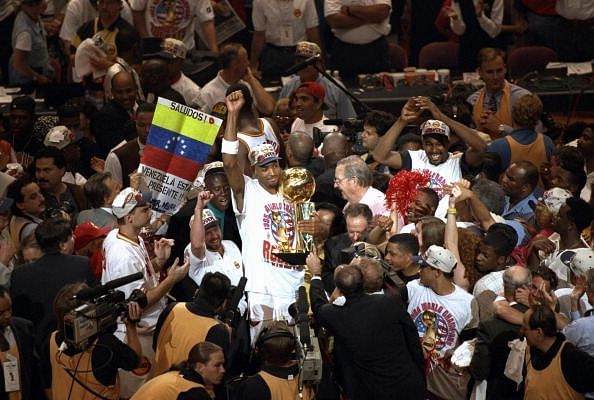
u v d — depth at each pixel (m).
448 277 19.98
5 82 39.31
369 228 21.80
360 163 23.17
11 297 21.05
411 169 24.77
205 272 22.09
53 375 19.47
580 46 38.50
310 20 37.81
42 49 37.59
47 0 40.88
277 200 21.92
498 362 18.86
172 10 36.69
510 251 20.73
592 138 27.81
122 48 34.19
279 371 19.23
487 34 38.84
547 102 35.31
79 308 18.66
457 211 23.62
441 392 20.16
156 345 20.52
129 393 21.55
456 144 28.14
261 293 21.73
